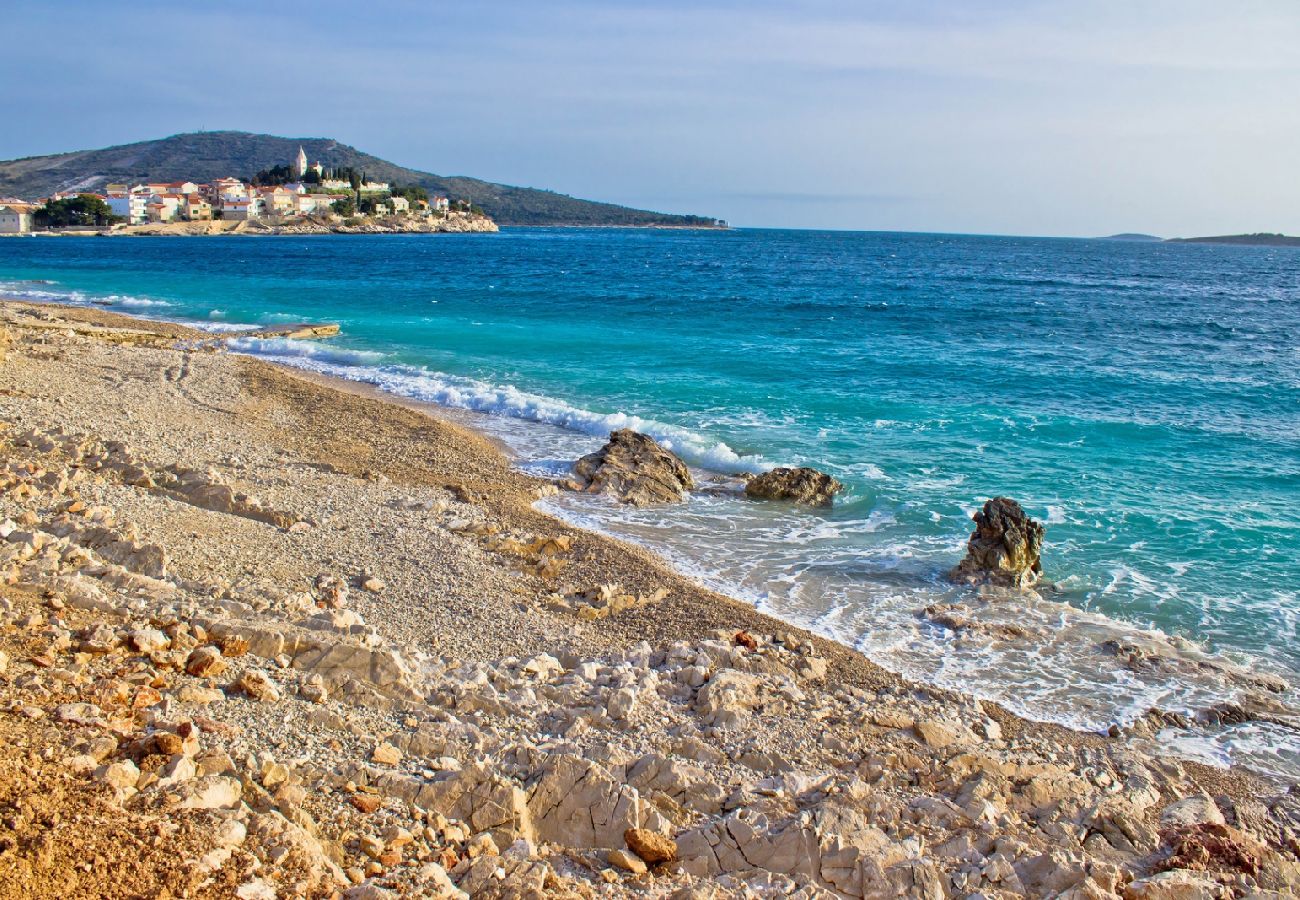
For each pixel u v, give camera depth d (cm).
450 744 922
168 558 1377
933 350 4284
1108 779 1066
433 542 1683
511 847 775
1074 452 2519
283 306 5847
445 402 3108
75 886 598
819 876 797
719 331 4909
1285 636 1502
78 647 967
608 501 2122
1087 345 4544
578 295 6812
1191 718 1266
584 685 1140
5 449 1833
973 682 1349
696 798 894
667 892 753
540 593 1527
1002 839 866
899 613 1576
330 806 778
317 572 1464
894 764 1016
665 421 2859
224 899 619
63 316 4506
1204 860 884
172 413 2520
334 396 2936
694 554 1823
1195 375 3650
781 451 2531
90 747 754
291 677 1012
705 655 1276
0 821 636
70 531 1370
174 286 7100
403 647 1205
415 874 704
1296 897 845
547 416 2894
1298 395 3244
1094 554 1825
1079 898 773
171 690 915
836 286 8356
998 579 1675
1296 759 1179
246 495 1719
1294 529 1938
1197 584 1688
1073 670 1387
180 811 698
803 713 1130
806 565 1775
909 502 2116
